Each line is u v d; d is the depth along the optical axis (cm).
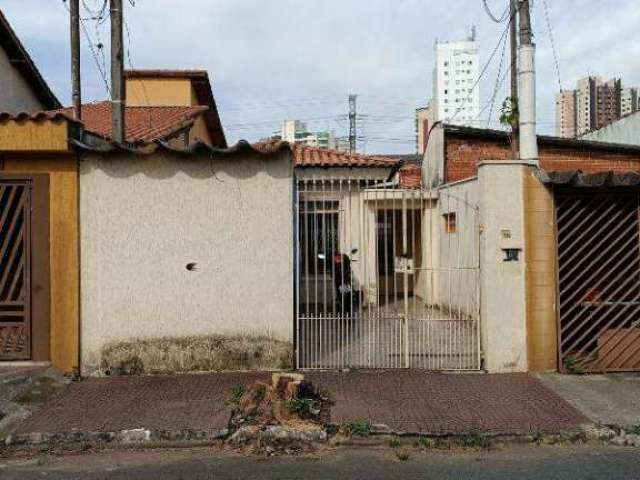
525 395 665
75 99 1232
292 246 759
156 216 748
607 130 1922
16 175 732
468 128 1468
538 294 755
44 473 496
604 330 761
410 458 526
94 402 644
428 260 1195
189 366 746
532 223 757
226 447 554
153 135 1095
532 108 824
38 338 735
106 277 743
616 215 774
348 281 912
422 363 771
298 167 1312
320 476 484
